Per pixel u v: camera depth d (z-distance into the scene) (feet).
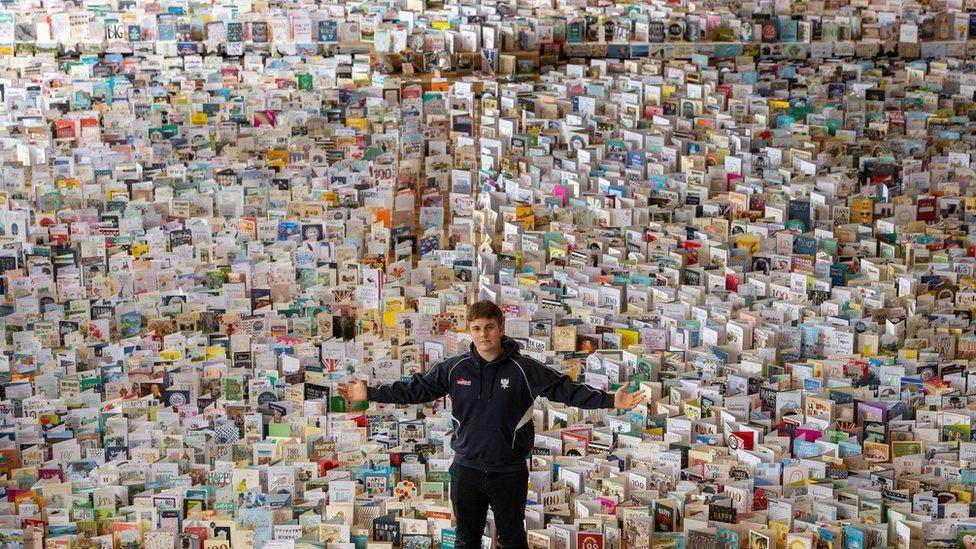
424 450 36.81
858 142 68.80
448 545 32.45
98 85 75.51
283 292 49.49
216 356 43.78
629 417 38.99
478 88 79.56
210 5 90.12
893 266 51.85
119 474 35.53
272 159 64.80
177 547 32.63
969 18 89.81
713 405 39.83
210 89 75.61
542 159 64.59
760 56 88.99
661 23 88.58
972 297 48.85
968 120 73.00
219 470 35.58
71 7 89.56
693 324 45.70
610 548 32.42
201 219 55.47
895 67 84.33
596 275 51.21
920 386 40.86
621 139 68.28
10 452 37.37
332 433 37.81
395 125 71.05
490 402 26.81
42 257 52.24
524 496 27.61
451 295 47.75
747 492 33.76
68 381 41.70
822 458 36.19
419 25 88.12
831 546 31.94
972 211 58.75
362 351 44.04
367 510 33.17
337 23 86.89
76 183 59.31
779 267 52.65
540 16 90.74
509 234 55.06
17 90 73.92
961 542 32.32
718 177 63.10
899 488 35.27
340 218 56.65
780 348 45.24
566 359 43.47
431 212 57.62
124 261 51.29
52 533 32.63
